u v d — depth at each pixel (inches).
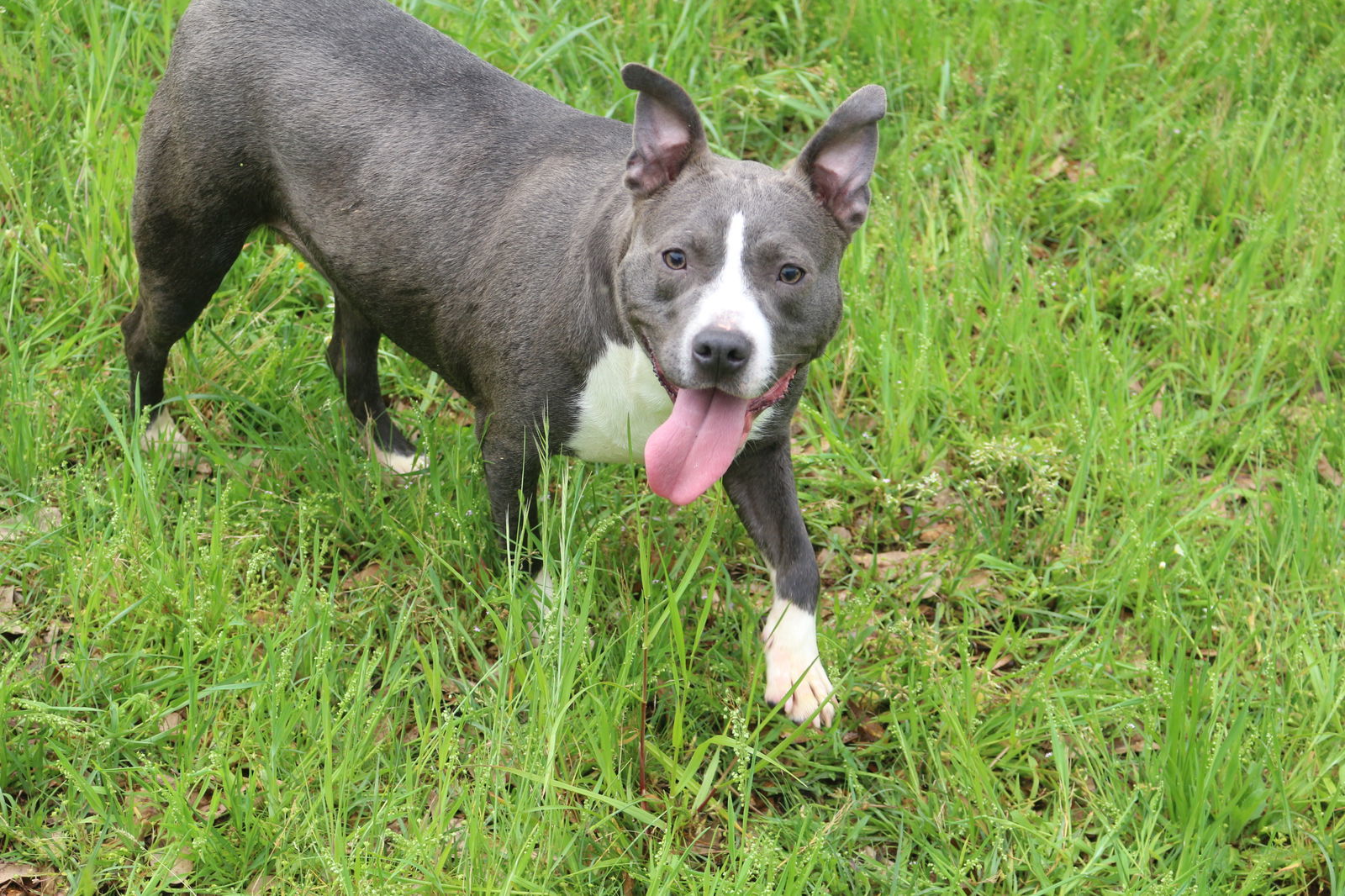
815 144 80.1
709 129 104.9
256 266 97.7
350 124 85.7
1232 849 81.2
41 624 83.4
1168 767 81.8
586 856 79.1
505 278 83.6
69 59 103.6
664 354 79.0
